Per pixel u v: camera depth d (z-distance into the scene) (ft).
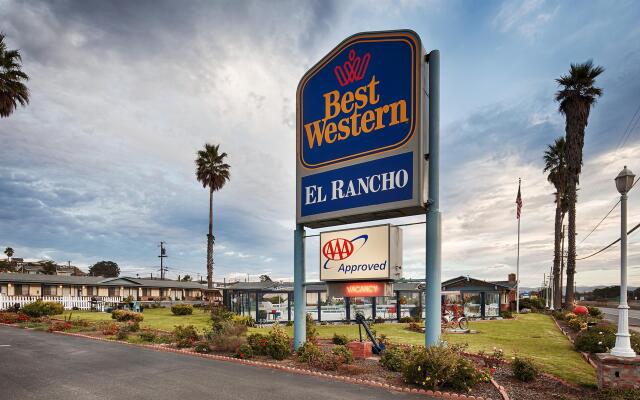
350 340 55.98
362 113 42.91
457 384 30.19
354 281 43.93
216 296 234.79
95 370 37.76
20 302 120.98
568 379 34.01
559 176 162.50
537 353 49.06
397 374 35.40
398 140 39.47
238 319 81.05
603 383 30.19
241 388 31.14
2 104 114.21
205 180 184.65
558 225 162.40
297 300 46.91
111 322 83.97
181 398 28.55
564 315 105.60
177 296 232.94
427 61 40.16
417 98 38.52
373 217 44.04
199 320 95.55
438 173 38.22
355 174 42.75
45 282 166.61
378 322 96.37
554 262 162.40
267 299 133.80
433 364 30.99
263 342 44.73
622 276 32.63
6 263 310.65
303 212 47.73
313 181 47.09
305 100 49.16
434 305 36.11
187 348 50.06
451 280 138.51
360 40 43.83
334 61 46.26
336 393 29.71
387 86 41.06
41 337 62.64
